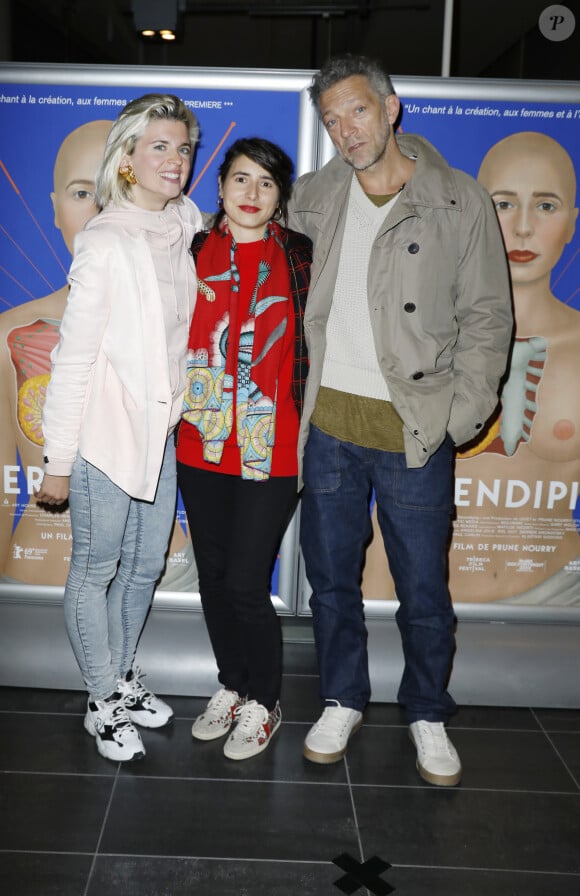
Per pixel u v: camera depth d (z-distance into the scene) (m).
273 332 1.81
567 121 2.07
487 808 1.90
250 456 1.82
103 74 2.08
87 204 2.14
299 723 2.24
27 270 2.19
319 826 1.81
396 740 2.18
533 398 2.22
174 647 2.36
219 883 1.62
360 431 1.90
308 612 2.39
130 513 2.01
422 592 1.97
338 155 1.93
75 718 2.23
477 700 2.35
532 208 2.12
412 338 1.81
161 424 1.82
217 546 1.97
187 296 1.85
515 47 4.19
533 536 2.31
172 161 1.77
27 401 2.26
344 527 2.00
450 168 1.83
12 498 2.32
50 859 1.67
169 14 3.12
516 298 2.18
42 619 2.39
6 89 2.09
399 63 6.36
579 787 2.00
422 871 1.68
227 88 2.09
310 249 1.89
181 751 2.08
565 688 2.35
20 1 4.86
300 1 5.42
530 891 1.63
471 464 2.26
